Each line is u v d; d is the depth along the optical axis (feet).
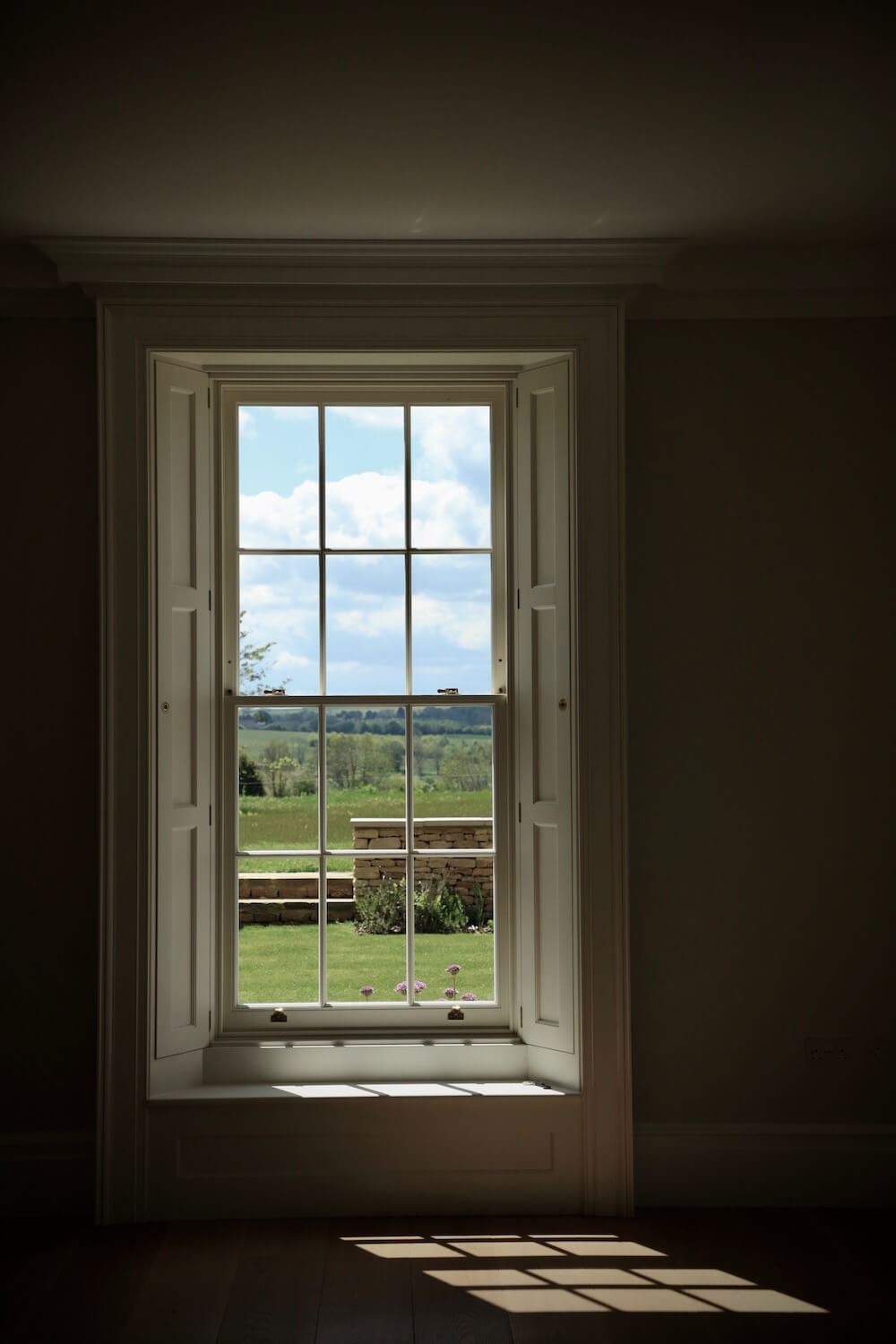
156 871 11.91
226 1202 11.79
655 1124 12.35
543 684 12.66
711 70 8.49
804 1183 12.30
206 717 12.63
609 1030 11.96
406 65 8.34
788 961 12.51
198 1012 12.38
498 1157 11.93
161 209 10.96
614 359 12.21
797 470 12.71
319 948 12.89
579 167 10.14
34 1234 11.44
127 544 11.97
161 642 12.10
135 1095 11.72
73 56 8.13
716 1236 11.42
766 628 12.65
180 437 12.49
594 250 11.90
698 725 12.59
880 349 12.76
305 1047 12.48
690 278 12.35
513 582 13.00
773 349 12.73
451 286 12.20
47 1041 12.18
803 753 12.63
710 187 10.63
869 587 12.69
